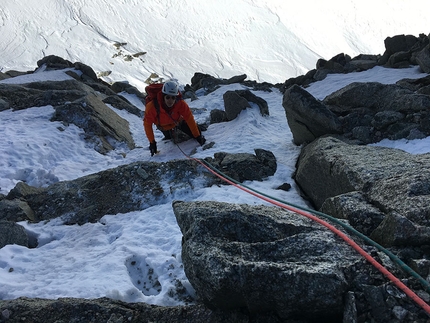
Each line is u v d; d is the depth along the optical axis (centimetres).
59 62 1820
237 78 1902
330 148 632
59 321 362
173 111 890
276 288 291
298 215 380
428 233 315
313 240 327
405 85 1128
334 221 365
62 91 1202
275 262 311
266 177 725
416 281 283
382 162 505
